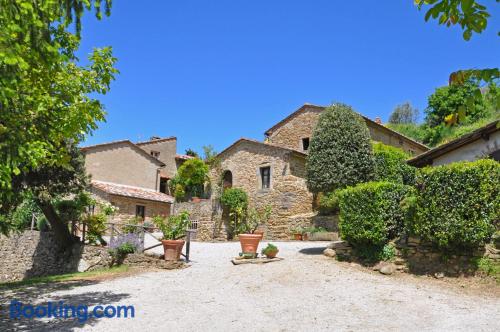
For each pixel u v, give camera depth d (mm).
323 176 15586
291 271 10422
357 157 15773
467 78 2691
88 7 5336
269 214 21625
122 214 24500
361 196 10930
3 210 10523
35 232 17234
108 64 8062
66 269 15164
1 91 4254
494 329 6027
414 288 8633
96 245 15195
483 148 13438
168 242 12562
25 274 16938
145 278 10859
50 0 4805
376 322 6566
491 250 8812
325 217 18609
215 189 25328
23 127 5930
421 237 9789
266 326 6461
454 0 2645
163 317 7016
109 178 27969
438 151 14328
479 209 8680
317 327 6367
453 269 9172
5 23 4207
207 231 22547
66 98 7305
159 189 31359
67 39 6824
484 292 8133
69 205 15922
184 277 10703
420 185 9812
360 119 16562
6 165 5145
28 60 5344
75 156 14570
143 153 30250
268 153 22703
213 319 6867
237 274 10586
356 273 10156
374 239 10461
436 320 6570
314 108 25109
